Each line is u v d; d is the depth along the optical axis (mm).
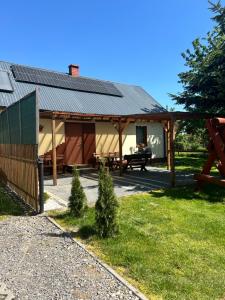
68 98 15320
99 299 3104
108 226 4883
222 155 8172
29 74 15578
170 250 4348
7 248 4555
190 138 24844
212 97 11172
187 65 12633
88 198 8094
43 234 5188
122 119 13031
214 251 4348
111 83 19938
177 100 12523
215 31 11609
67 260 4098
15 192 8781
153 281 3445
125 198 7945
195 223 5684
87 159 15258
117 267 3869
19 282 3479
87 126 15258
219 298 3104
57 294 3203
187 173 12836
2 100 12805
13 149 8859
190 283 3395
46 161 13039
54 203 7520
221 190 8742
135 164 13398
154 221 5805
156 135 18250
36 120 6500
